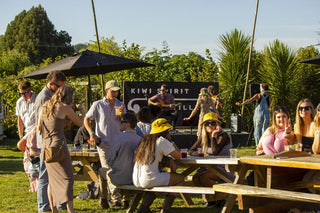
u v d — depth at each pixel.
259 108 12.69
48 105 5.39
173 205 6.57
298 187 5.30
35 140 7.04
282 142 6.02
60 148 5.28
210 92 12.84
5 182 8.42
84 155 6.57
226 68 16.59
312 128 5.95
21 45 62.47
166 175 5.57
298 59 17.11
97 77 17.98
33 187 7.43
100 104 6.30
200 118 11.73
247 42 16.72
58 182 5.40
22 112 7.26
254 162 4.91
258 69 16.97
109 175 5.86
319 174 5.29
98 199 6.84
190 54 20.84
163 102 13.27
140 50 19.31
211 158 5.68
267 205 5.10
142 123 6.63
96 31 13.15
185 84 14.77
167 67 20.02
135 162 5.61
